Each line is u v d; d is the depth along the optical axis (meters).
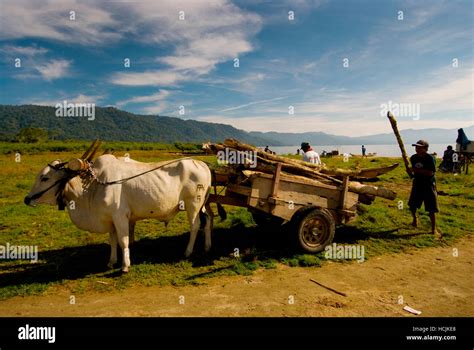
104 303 5.09
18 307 5.01
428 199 8.37
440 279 6.00
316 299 5.21
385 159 29.59
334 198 7.53
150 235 8.46
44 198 6.29
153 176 6.45
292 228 6.86
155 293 5.42
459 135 19.80
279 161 7.38
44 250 7.51
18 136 93.88
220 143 7.59
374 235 8.35
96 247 7.70
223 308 4.91
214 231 8.77
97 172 6.40
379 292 5.48
